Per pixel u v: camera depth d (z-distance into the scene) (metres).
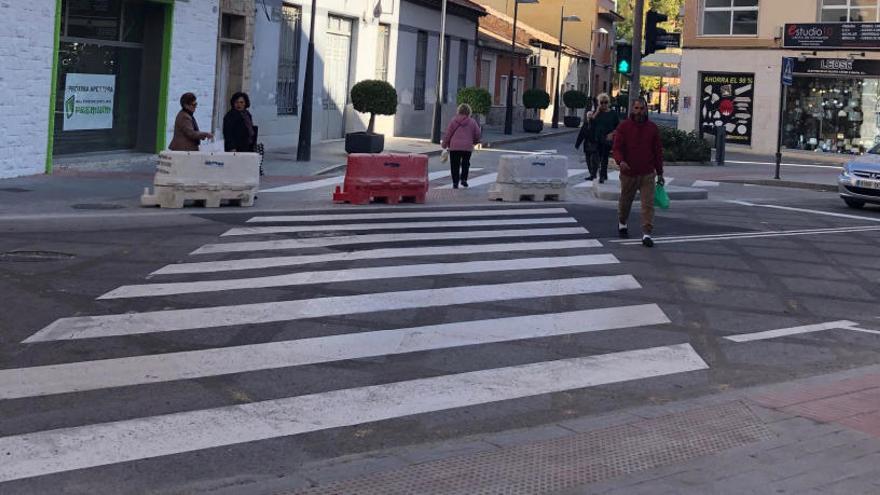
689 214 17.42
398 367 7.14
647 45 19.53
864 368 7.80
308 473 5.02
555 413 6.31
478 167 25.06
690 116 41.16
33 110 16.97
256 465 5.17
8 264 9.87
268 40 25.39
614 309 9.38
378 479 4.94
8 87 16.25
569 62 65.38
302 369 6.95
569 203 18.36
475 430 5.92
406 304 9.07
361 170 16.48
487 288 9.96
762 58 39.47
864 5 37.56
